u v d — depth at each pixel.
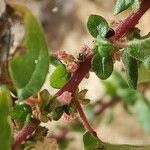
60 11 0.26
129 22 0.08
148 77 0.10
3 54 0.06
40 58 0.06
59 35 0.26
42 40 0.06
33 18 0.06
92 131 0.08
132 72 0.08
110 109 0.18
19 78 0.06
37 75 0.06
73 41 0.25
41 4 0.26
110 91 0.18
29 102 0.07
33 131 0.07
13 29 0.06
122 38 0.08
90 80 0.24
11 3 0.06
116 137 0.22
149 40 0.07
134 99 0.17
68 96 0.07
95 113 0.17
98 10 0.25
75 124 0.17
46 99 0.07
